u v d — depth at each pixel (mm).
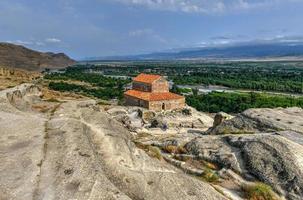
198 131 67250
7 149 20828
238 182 23734
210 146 29922
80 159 19031
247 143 27859
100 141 23375
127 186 17969
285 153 24906
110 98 145000
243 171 25109
